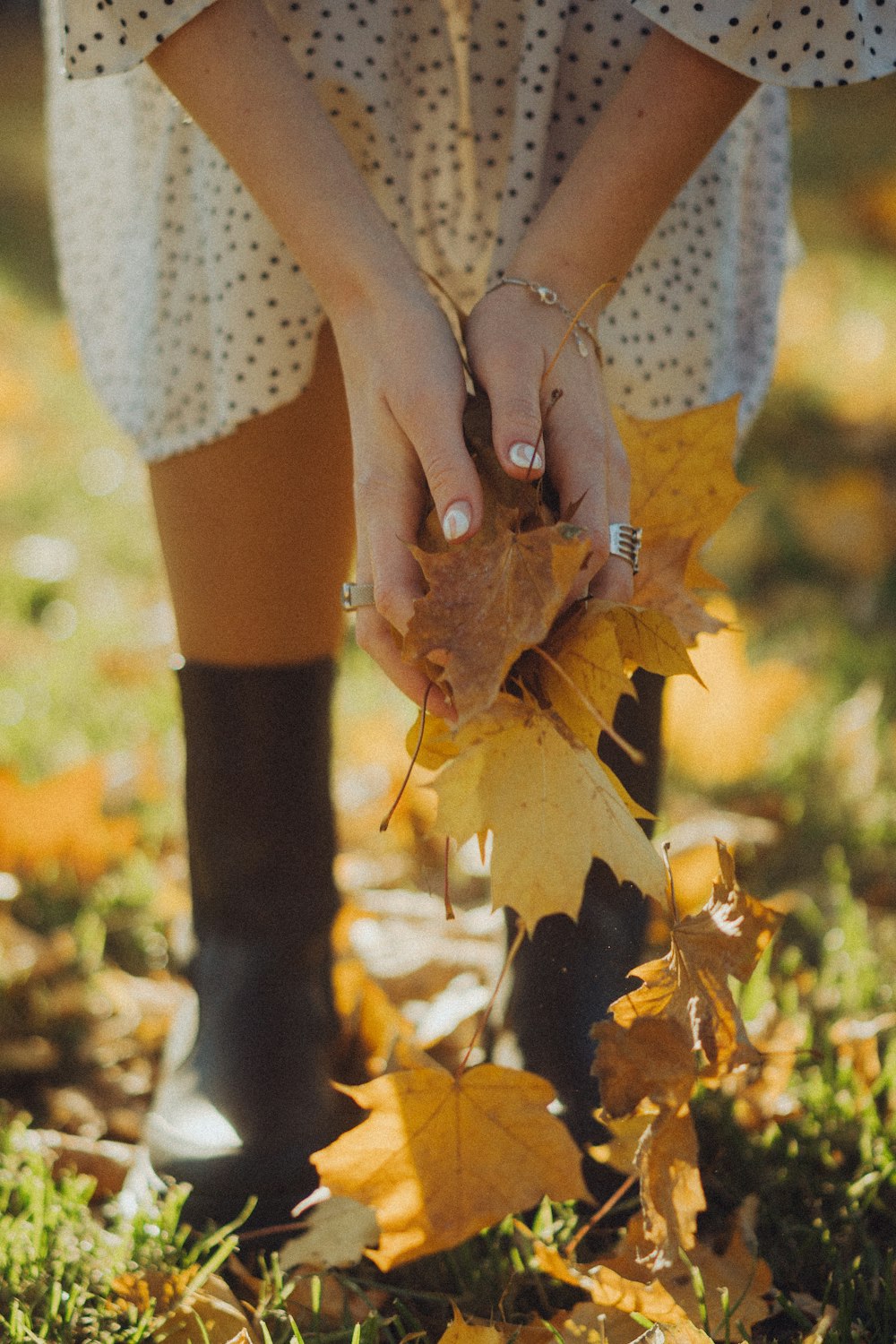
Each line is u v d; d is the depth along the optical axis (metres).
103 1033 1.73
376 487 1.32
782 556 2.83
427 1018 1.68
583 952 1.55
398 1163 1.34
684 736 2.11
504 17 1.49
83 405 3.71
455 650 1.25
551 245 1.36
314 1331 1.40
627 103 1.37
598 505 1.30
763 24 1.35
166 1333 1.39
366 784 2.09
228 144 1.38
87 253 1.68
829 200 5.72
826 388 3.72
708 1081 1.34
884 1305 1.39
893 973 1.77
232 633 1.56
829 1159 1.54
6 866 1.91
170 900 1.88
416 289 1.34
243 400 1.48
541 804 1.26
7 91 7.81
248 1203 1.49
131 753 2.12
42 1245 1.45
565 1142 1.33
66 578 2.72
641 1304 1.32
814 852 1.98
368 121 1.46
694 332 1.55
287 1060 1.55
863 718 2.11
